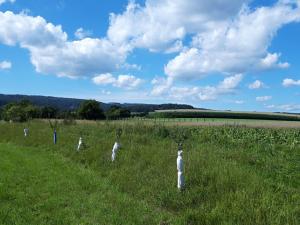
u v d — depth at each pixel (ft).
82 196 36.04
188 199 32.78
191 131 85.10
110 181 42.37
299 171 40.60
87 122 122.01
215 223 27.45
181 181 34.88
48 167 51.47
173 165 42.11
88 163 54.49
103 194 36.78
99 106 250.98
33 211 31.53
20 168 50.60
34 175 45.78
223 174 35.99
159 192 35.81
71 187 39.55
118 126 88.89
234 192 32.12
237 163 43.32
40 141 82.94
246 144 62.59
